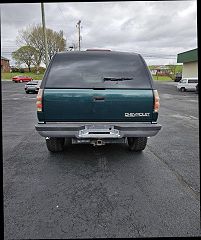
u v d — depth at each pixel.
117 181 3.89
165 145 6.04
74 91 4.19
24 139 6.61
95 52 4.61
